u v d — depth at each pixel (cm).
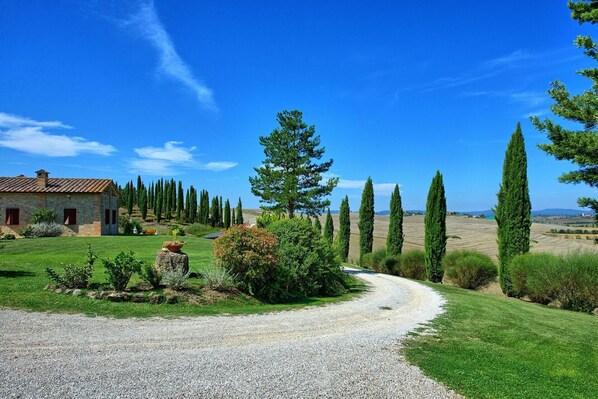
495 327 1030
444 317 1152
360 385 585
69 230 3656
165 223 6562
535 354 817
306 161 2634
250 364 645
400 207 2848
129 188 7344
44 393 494
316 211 2728
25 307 965
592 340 948
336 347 776
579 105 1205
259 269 1341
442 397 563
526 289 1731
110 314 965
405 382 607
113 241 2859
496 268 2114
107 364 610
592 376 716
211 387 544
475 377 645
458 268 2142
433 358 734
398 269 2662
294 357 694
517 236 1834
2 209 3575
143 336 793
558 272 1540
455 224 8200
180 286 1209
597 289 1466
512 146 1891
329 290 1608
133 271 1151
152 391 520
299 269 1514
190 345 745
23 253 2130
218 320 991
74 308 985
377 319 1110
